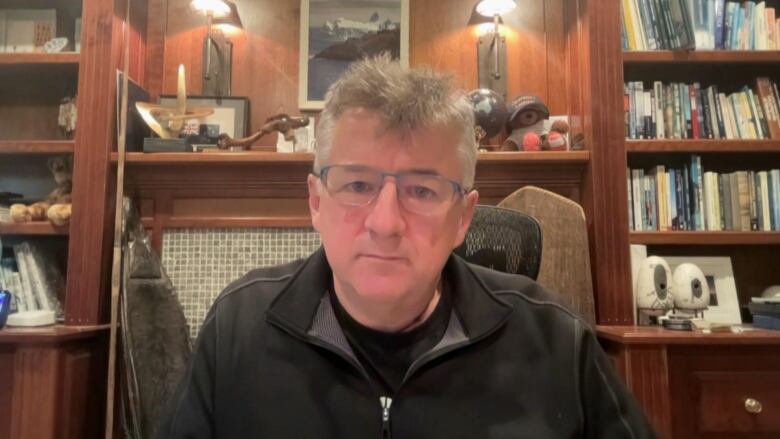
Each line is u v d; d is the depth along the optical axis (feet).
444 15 6.59
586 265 5.24
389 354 2.48
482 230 4.20
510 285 2.84
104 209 5.42
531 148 5.69
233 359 2.52
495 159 5.49
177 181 5.80
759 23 5.66
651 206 5.56
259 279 2.85
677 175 5.59
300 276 2.67
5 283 5.45
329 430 2.34
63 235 6.08
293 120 5.88
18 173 6.35
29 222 5.54
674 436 4.36
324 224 2.27
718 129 5.62
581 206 5.73
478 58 6.47
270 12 6.60
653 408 4.36
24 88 6.50
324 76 6.45
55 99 6.48
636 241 5.44
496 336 2.53
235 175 5.76
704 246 6.05
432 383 2.40
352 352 2.47
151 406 4.98
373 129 2.16
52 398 4.55
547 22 6.55
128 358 5.00
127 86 5.66
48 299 5.60
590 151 5.47
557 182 5.82
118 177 5.34
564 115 6.40
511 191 5.91
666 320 4.86
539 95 6.46
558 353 2.55
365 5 6.52
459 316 2.55
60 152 5.70
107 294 5.46
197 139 6.11
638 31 5.67
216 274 5.81
